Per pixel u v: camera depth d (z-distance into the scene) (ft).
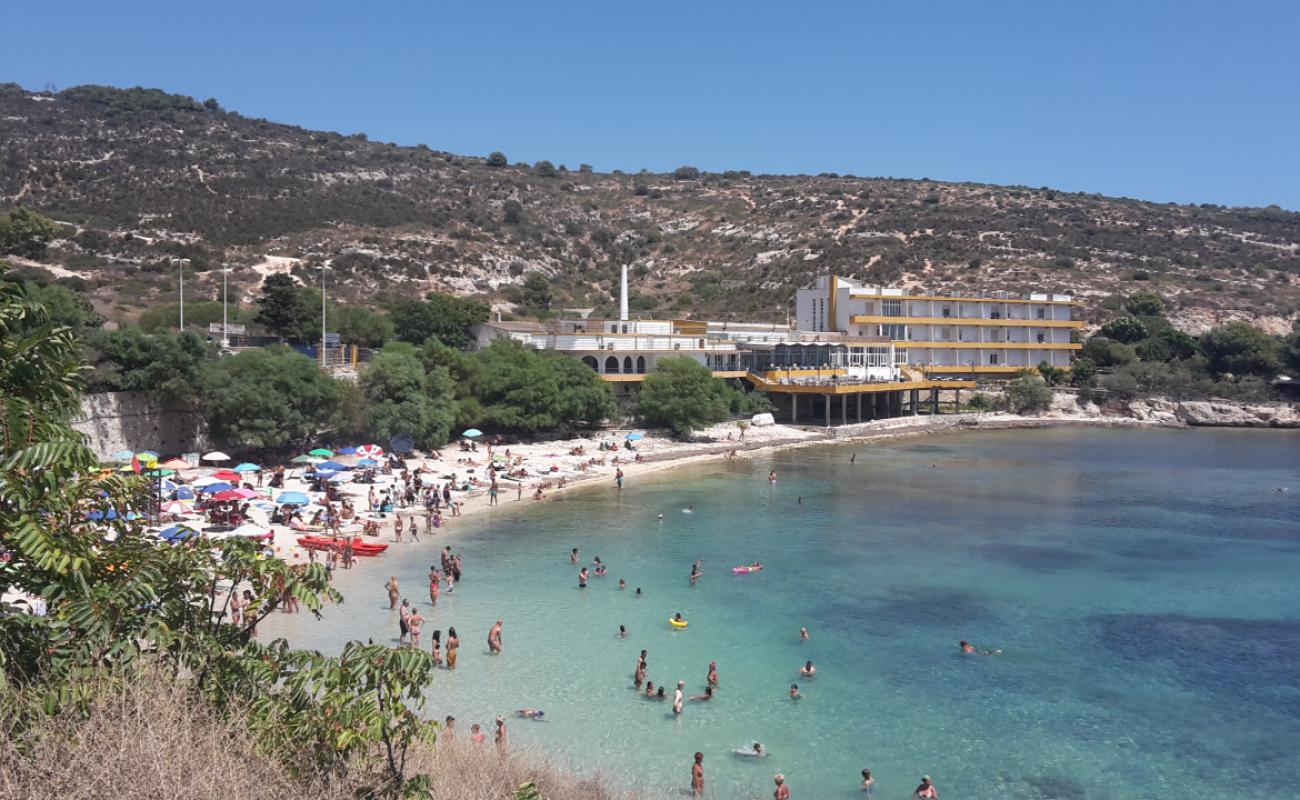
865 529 215.92
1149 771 100.37
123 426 231.91
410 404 278.05
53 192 582.76
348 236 611.47
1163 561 188.65
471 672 124.36
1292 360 505.25
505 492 253.24
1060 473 305.32
